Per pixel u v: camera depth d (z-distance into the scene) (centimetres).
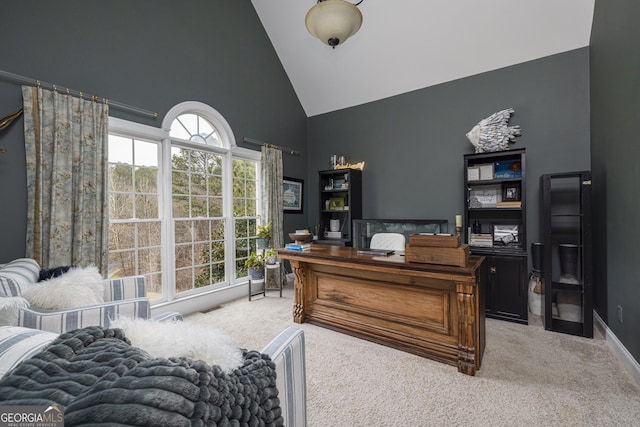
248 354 88
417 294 229
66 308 146
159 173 327
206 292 356
